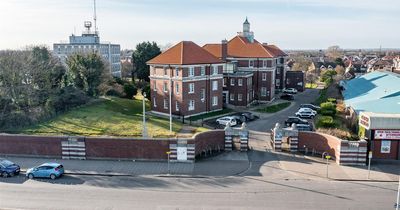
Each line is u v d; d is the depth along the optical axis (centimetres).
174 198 2428
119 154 3269
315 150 3406
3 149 3466
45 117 4653
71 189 2602
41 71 5566
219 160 3238
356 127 3888
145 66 7331
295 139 3447
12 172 2878
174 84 5034
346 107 5147
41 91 5341
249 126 4606
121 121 4525
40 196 2470
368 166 3006
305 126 4166
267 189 2577
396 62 10462
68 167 3091
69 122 4450
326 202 2345
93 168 3061
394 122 3119
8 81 5194
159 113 5325
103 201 2381
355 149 3052
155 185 2675
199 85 5194
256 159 3256
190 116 5103
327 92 7406
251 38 7681
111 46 13150
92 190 2581
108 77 6397
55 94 5281
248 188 2598
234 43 6931
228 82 6119
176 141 3172
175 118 4972
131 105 5816
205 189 2589
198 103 5228
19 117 4522
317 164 3116
